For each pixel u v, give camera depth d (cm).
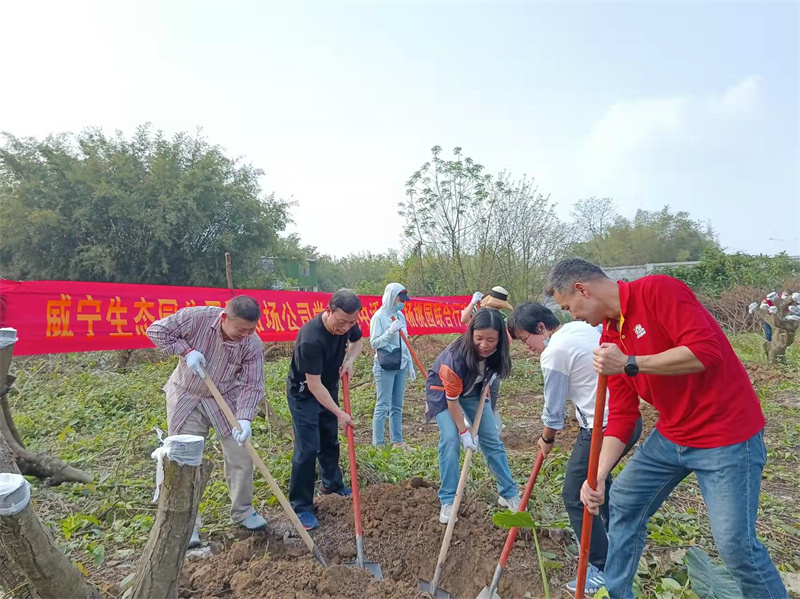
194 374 325
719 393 216
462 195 1492
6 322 439
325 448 394
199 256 2105
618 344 239
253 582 280
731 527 215
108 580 287
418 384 878
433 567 325
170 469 186
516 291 1517
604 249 3544
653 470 244
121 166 2009
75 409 602
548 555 322
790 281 1800
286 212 2320
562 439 582
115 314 508
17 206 1870
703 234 3838
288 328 679
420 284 1563
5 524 156
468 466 329
